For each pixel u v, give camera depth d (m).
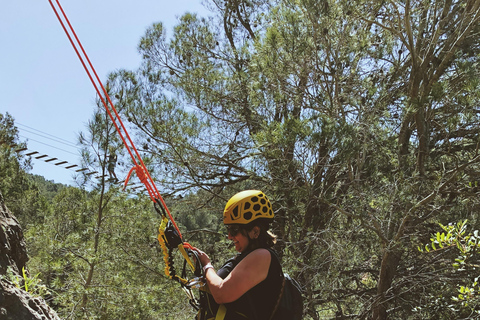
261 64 8.44
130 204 10.73
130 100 9.98
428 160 8.40
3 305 2.22
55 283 8.77
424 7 8.59
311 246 8.63
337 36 8.02
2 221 3.74
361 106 8.13
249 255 1.82
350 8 7.63
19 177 20.45
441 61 8.22
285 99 8.86
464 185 8.12
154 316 9.67
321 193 7.91
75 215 10.46
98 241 10.54
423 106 7.57
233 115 10.27
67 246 9.41
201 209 12.05
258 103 9.11
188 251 2.05
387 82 9.04
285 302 1.81
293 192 7.64
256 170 8.88
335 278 8.13
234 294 1.75
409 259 9.73
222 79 10.13
